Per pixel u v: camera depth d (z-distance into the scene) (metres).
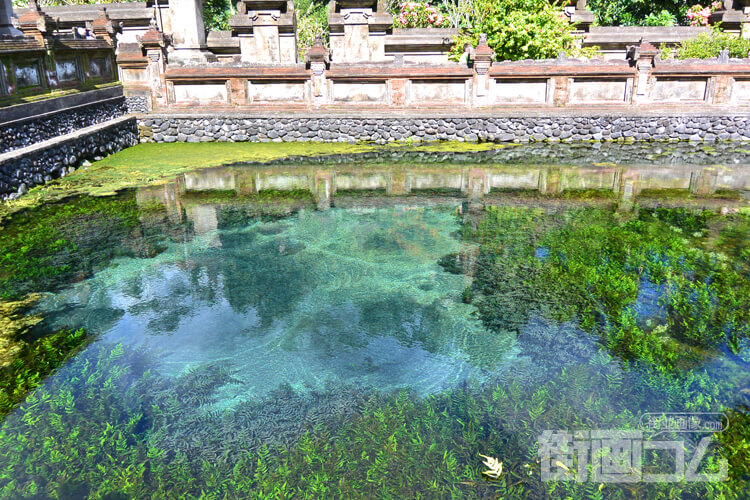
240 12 14.03
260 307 4.82
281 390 3.67
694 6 18.05
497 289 5.03
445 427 3.23
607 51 16.70
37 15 10.60
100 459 3.04
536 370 3.78
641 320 4.36
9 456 3.05
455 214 7.21
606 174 9.22
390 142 12.27
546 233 6.40
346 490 2.80
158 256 5.92
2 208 7.38
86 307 4.82
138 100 12.38
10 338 4.32
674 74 11.96
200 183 8.84
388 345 4.18
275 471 2.94
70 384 3.73
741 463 2.88
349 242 6.28
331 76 12.27
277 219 7.09
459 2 19.23
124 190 8.41
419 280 5.27
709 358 3.82
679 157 10.45
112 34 12.29
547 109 12.31
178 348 4.19
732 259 5.48
